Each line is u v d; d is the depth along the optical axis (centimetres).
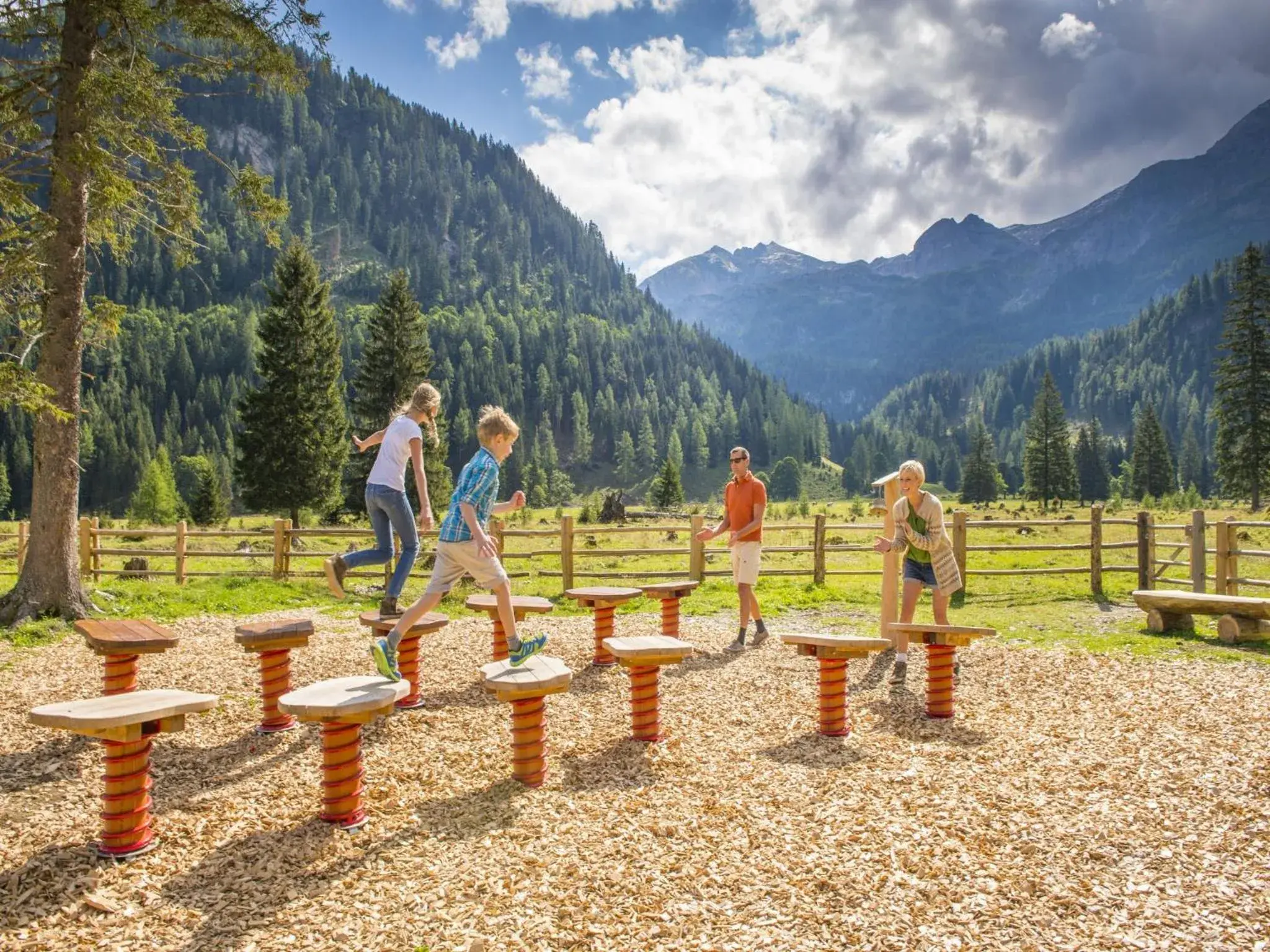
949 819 446
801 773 525
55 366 1015
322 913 352
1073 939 333
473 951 323
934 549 736
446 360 15438
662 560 2183
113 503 10719
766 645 931
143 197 1143
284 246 1252
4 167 1013
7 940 328
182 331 15738
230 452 11744
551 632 1009
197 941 331
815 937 334
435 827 439
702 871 388
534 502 11400
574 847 414
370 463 3866
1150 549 1331
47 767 526
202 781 509
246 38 1082
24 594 997
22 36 1045
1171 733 591
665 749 576
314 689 456
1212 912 352
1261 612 898
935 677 652
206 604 1186
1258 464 4338
